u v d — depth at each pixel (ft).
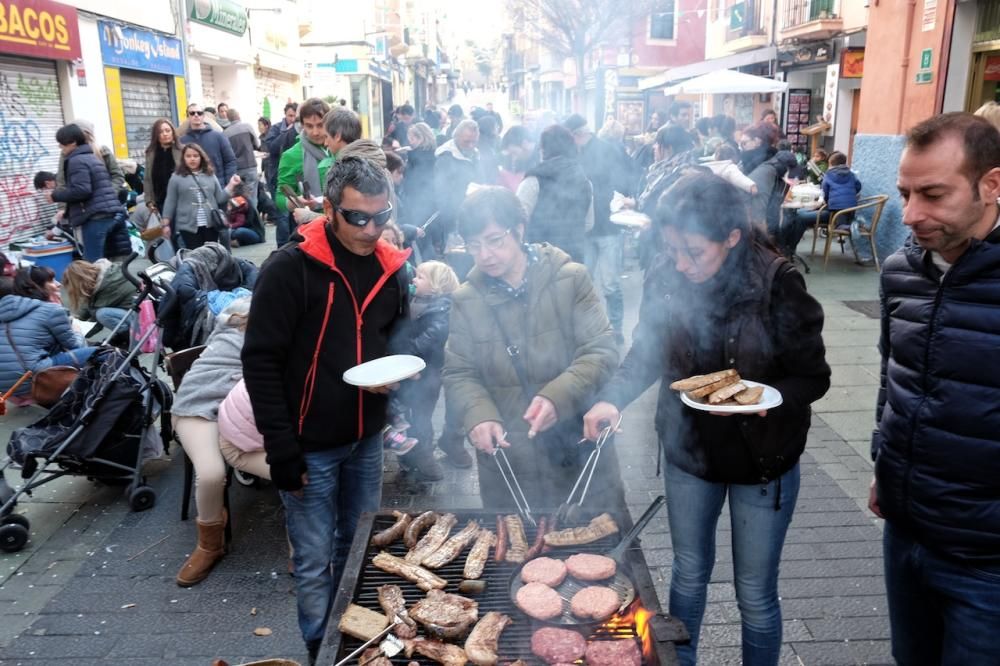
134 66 38.58
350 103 90.22
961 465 5.49
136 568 10.86
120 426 12.23
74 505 12.66
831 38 43.09
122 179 30.94
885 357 6.73
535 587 6.28
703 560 7.45
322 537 8.07
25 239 29.43
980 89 25.55
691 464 7.08
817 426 14.83
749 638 7.23
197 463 10.34
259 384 7.34
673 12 69.21
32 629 9.53
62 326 15.89
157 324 12.66
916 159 5.14
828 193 28.94
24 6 28.35
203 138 29.14
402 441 11.92
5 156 28.89
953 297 5.46
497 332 8.02
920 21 26.96
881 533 11.17
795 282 6.48
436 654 5.71
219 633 9.47
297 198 15.49
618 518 7.31
